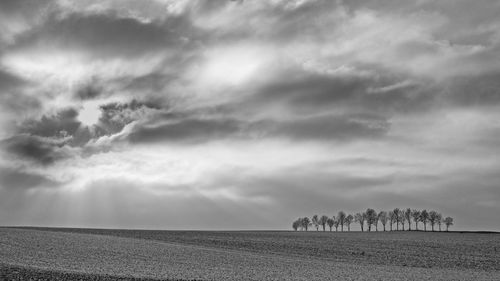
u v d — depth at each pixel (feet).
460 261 192.03
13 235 226.17
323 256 202.69
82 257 148.87
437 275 141.90
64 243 198.90
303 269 144.87
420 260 193.67
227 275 118.52
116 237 262.06
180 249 204.03
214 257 174.70
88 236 253.24
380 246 257.96
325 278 122.31
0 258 130.72
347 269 151.43
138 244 219.00
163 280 99.81
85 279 94.94
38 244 186.19
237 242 265.95
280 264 159.02
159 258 160.25
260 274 125.18
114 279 97.19
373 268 159.33
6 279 88.84
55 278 93.50
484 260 197.57
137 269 122.01
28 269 102.94
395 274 140.67
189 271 123.65
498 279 134.72
